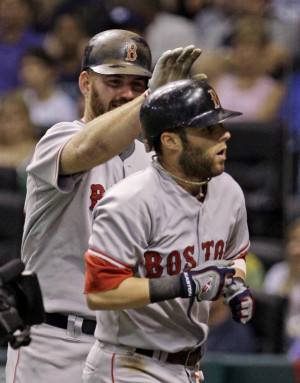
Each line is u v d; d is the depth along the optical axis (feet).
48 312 61.57
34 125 120.37
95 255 51.60
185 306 53.31
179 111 51.65
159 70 54.95
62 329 61.52
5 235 109.60
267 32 133.18
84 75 62.28
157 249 52.44
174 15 145.59
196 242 53.26
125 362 53.93
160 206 52.21
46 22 143.64
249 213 118.11
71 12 142.41
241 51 130.52
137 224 51.60
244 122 119.44
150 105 52.39
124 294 51.03
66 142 58.65
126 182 52.44
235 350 94.17
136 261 52.21
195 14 145.38
